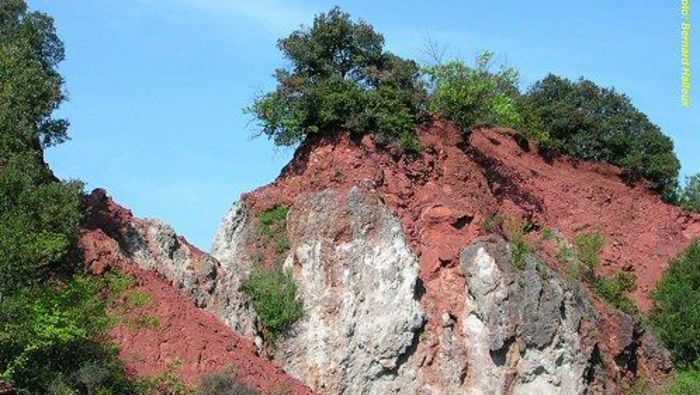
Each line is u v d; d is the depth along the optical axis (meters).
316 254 46.66
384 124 50.44
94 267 40.75
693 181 69.50
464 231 48.91
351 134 50.38
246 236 49.19
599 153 64.38
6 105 41.62
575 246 55.25
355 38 51.41
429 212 48.88
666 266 59.56
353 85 50.44
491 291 45.84
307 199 48.66
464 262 46.88
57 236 38.78
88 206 43.62
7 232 37.22
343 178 48.97
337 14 51.66
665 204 64.25
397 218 47.06
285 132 50.81
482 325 45.81
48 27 46.19
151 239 44.91
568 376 45.75
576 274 52.28
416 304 45.22
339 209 47.28
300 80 50.59
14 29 45.47
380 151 50.25
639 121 65.38
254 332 44.69
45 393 35.88
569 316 46.69
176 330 40.62
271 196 50.19
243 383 39.12
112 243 42.19
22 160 40.34
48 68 45.84
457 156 52.09
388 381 44.22
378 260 45.88
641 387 49.69
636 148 64.88
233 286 45.38
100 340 38.59
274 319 45.34
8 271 36.94
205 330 41.41
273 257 48.00
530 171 58.72
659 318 54.38
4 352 35.84
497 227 50.09
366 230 46.62
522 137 61.00
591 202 60.47
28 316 36.00
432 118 53.31
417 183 50.22
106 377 37.03
